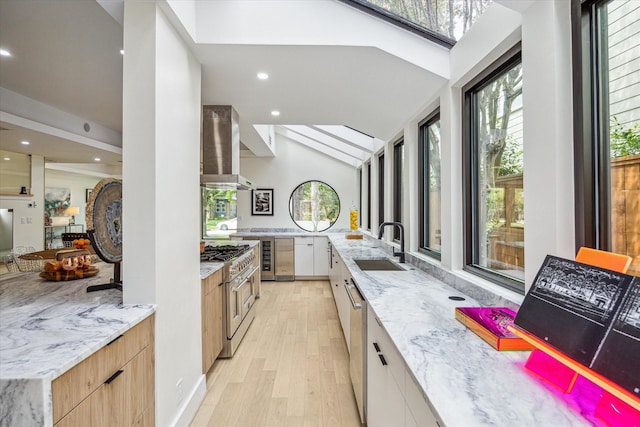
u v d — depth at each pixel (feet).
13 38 7.11
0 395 2.87
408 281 7.02
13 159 17.97
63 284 6.31
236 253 10.77
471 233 6.70
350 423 6.50
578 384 2.71
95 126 15.49
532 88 4.28
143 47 5.13
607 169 3.66
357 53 7.01
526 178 4.39
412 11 6.65
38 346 3.49
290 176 21.47
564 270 3.10
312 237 20.04
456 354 3.43
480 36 5.63
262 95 9.54
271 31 6.69
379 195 15.96
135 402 4.55
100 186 5.41
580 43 3.76
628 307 2.37
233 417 6.70
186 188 6.53
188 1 6.15
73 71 8.93
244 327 11.05
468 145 6.75
